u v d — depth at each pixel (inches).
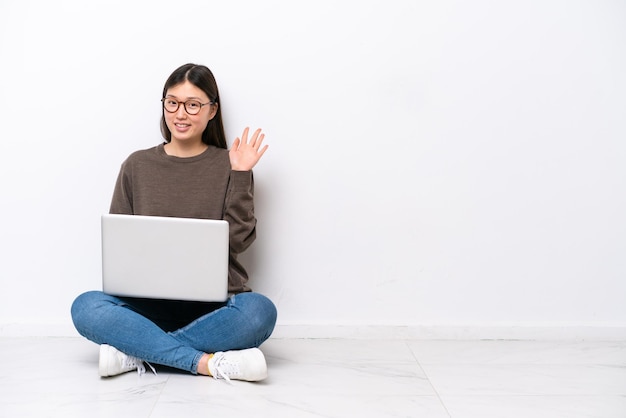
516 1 89.0
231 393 70.6
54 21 87.2
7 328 90.0
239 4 87.6
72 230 90.0
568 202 91.7
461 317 92.7
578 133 90.9
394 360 83.0
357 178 90.4
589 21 89.6
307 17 88.0
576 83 90.3
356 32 88.4
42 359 81.2
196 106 82.0
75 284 90.7
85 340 89.5
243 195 80.7
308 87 88.9
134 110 88.6
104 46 87.7
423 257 91.8
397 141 90.1
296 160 89.9
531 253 92.2
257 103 88.8
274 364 80.9
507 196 91.4
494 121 90.4
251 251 91.0
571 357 85.0
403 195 90.9
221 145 88.0
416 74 89.3
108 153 89.0
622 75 90.3
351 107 89.4
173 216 82.0
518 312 92.9
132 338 74.1
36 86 87.8
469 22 89.0
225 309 76.4
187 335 76.9
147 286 74.7
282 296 91.9
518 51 89.6
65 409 65.6
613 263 92.5
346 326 92.0
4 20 86.8
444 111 89.9
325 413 65.6
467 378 76.6
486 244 91.9
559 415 66.1
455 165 90.7
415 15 88.6
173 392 70.6
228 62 88.2
